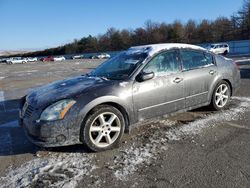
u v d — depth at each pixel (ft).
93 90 13.89
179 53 17.33
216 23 246.68
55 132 13.05
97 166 12.46
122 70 15.93
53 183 11.16
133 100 14.76
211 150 13.51
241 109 20.11
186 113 19.57
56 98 13.56
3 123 20.66
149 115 15.55
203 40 255.09
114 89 14.25
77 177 11.56
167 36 282.77
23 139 16.61
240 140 14.56
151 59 15.92
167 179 11.07
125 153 13.66
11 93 36.94
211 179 10.91
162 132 16.20
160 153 13.46
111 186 10.77
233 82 20.44
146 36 300.81
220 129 16.30
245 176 11.00
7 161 13.55
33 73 78.54
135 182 10.97
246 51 145.28
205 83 18.31
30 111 13.79
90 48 355.36
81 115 13.30
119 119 14.34
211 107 19.60
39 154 14.01
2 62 275.39
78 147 14.60
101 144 14.01
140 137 15.61
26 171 12.32
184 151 13.53
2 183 11.41
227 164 12.03
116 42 329.31
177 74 16.71
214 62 19.30
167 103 16.22
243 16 208.74
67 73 69.97
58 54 394.11
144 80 15.11
